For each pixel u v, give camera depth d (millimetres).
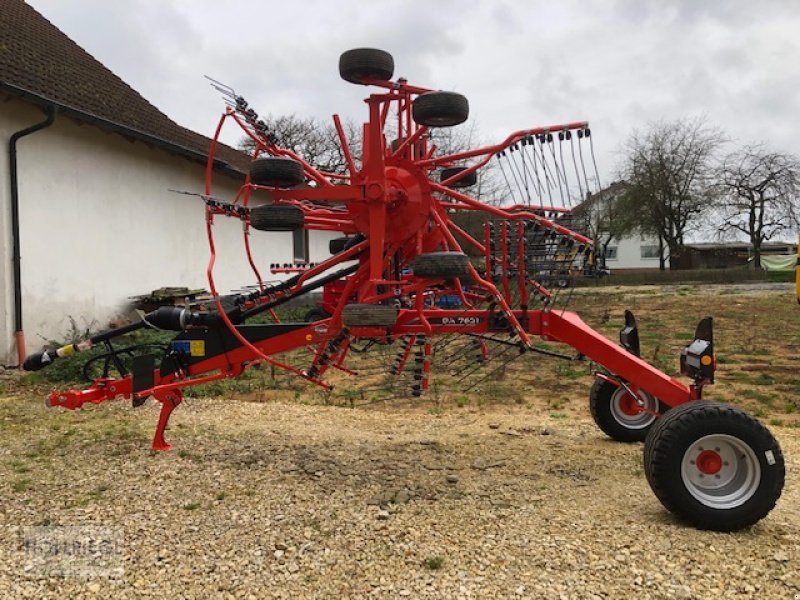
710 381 4164
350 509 4043
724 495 3736
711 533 3652
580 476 4734
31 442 5660
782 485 3705
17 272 9367
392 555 3398
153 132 12312
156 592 3096
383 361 8883
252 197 16672
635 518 3873
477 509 4031
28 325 9664
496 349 7098
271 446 5531
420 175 4645
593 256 4543
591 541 3521
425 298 5621
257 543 3566
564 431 6156
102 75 13469
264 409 7078
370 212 4492
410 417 6781
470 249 6391
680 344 11867
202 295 12820
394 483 4551
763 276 37781
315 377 4957
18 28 12344
